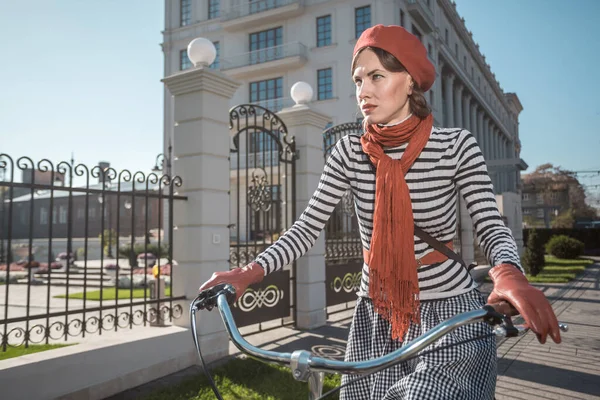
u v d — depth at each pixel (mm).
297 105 6367
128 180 4051
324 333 5660
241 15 25000
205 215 4512
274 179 14438
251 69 23812
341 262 6945
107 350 3588
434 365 1075
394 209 1247
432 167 1268
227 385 3598
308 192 6105
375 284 1269
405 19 22234
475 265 1393
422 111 1292
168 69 27344
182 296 4504
